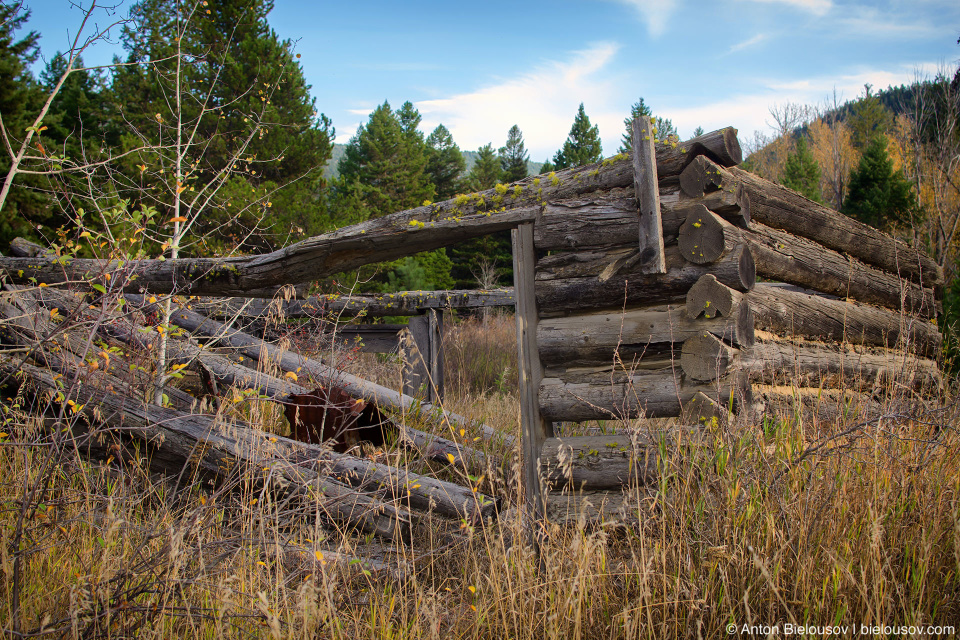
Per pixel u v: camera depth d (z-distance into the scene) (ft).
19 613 8.78
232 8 43.24
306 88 48.85
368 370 27.40
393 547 12.21
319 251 14.29
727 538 9.09
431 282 79.71
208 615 8.51
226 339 21.13
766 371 12.42
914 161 74.13
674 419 13.12
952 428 11.25
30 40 43.09
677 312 11.99
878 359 17.39
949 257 51.31
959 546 8.54
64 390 11.88
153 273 15.29
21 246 21.84
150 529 9.78
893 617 8.38
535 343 13.23
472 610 9.71
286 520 11.73
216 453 13.07
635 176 12.23
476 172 151.33
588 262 12.86
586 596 8.91
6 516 10.76
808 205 15.69
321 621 8.86
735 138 12.09
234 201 33.50
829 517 9.34
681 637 8.63
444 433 17.90
